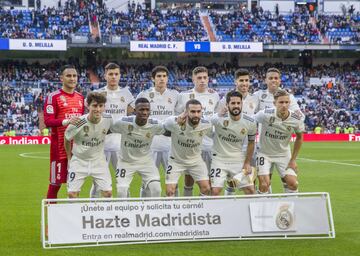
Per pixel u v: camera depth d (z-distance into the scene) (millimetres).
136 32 49562
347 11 55812
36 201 13844
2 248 8617
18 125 43531
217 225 9016
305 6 56656
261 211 9141
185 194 11328
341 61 53750
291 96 11484
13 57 49750
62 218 8641
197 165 10453
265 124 10750
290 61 53312
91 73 50125
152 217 8875
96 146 9570
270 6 56344
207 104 12000
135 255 8102
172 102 12102
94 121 9312
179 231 8914
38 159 27438
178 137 10117
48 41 45125
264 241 8969
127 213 8820
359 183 17453
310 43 49375
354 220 10898
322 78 51688
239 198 9133
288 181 10750
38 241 9117
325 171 21328
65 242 8594
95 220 8719
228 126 10172
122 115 11766
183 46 47062
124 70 50500
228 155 10438
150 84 48750
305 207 9266
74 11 50500
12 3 53219
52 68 49906
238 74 11547
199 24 50938
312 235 9258
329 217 9648
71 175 9555
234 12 52969
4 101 45312
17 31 47031
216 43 47562
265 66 52750
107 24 50000
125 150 10008
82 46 46094
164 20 51062
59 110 10031
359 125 47656
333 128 47188
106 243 8758
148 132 9883
